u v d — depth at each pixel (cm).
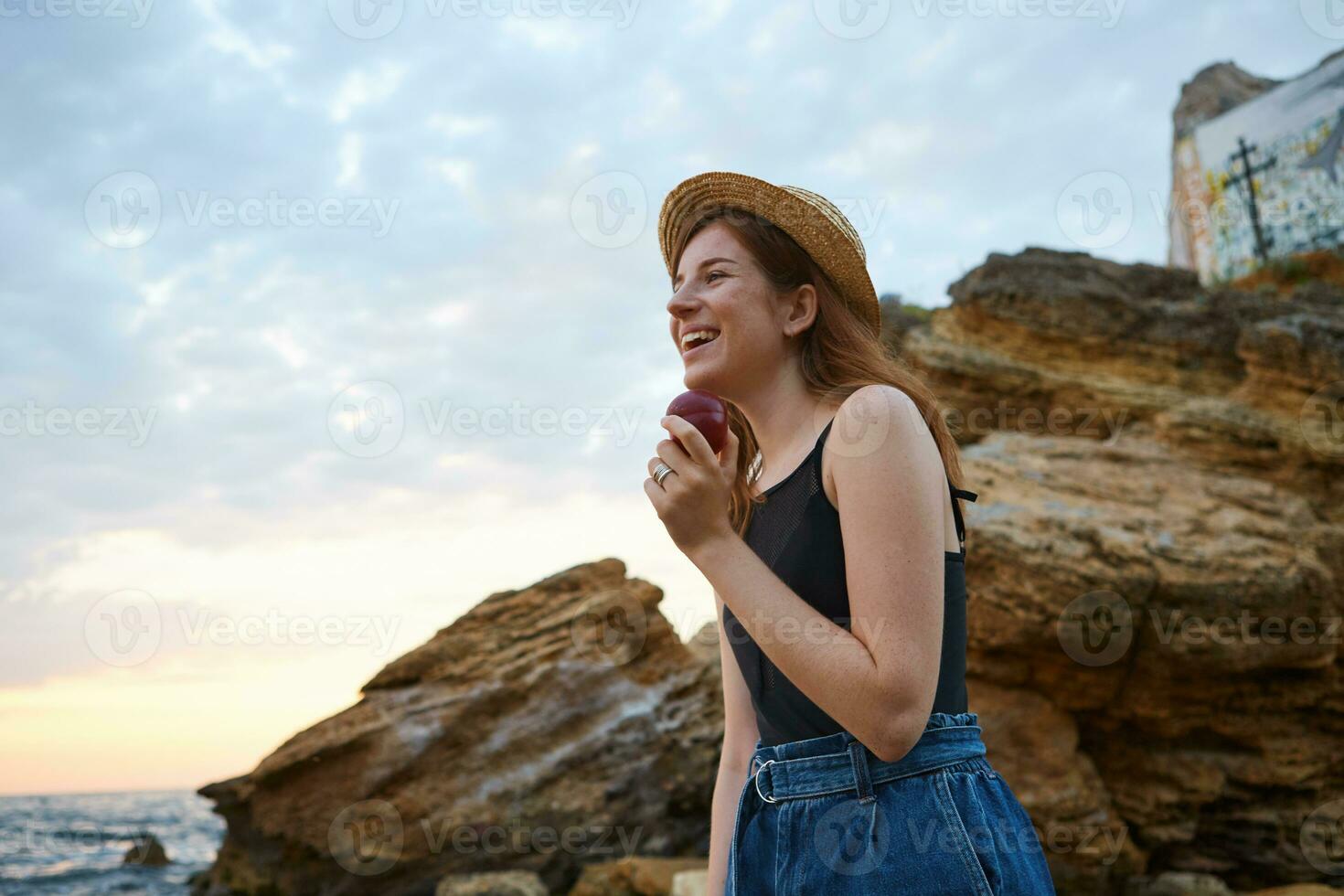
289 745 1028
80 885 1429
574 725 1061
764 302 179
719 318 178
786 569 163
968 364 1042
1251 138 1767
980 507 855
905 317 1195
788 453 176
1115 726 872
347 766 1022
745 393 181
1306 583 820
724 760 199
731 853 165
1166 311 1029
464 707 1045
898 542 146
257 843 1080
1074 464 930
